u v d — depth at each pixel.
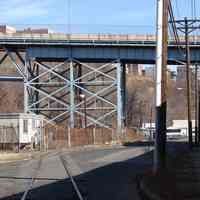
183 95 170.38
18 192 20.03
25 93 86.75
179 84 147.50
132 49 87.31
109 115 94.69
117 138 86.31
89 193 19.83
